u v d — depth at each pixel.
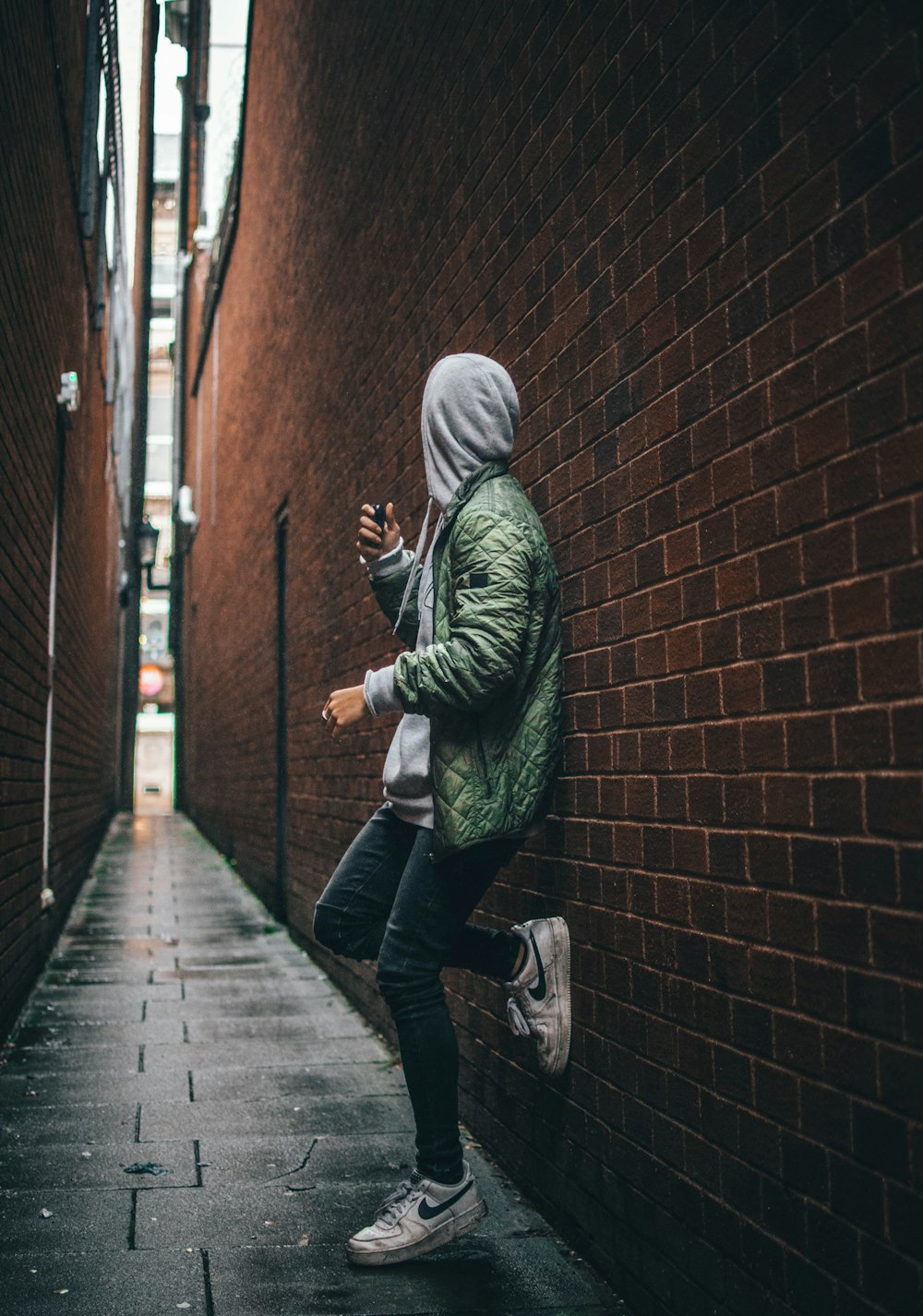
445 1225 2.51
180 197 22.14
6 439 4.31
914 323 1.49
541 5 2.99
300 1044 4.62
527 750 2.47
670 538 2.22
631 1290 2.33
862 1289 1.57
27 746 5.35
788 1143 1.77
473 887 2.55
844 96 1.66
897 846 1.51
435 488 2.65
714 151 2.06
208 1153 3.29
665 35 2.27
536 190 3.00
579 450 2.70
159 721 35.22
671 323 2.23
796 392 1.78
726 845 1.98
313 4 6.59
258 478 9.80
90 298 8.85
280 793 8.47
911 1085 1.47
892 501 1.54
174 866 13.00
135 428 23.42
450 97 3.85
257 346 9.70
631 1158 2.35
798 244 1.78
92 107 7.48
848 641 1.63
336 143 5.93
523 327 3.09
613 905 2.47
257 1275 2.46
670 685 2.21
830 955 1.66
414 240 4.30
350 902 2.73
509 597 2.33
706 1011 2.05
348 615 5.61
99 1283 2.41
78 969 6.33
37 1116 3.64
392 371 4.62
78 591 8.81
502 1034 3.18
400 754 2.63
